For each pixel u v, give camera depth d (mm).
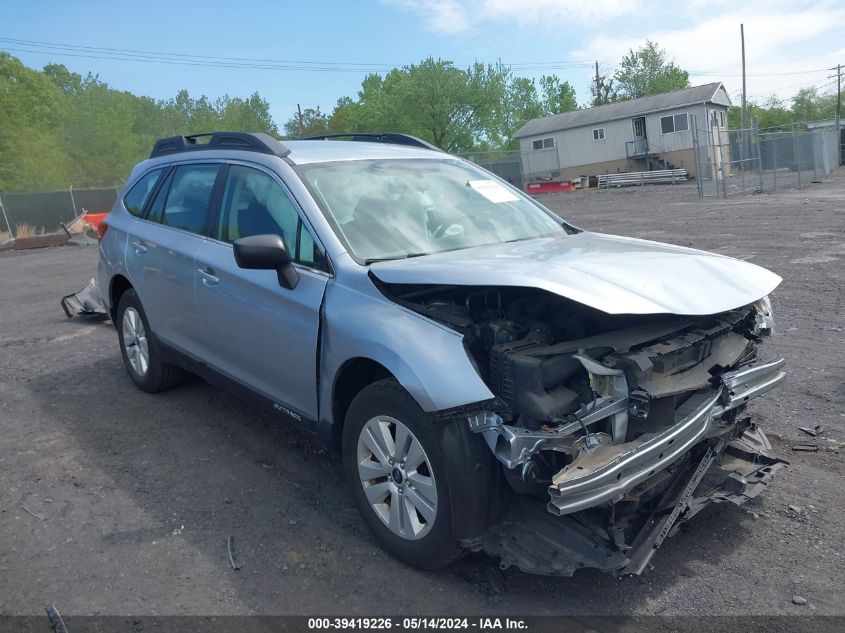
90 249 21516
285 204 4059
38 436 5043
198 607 3119
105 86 59781
